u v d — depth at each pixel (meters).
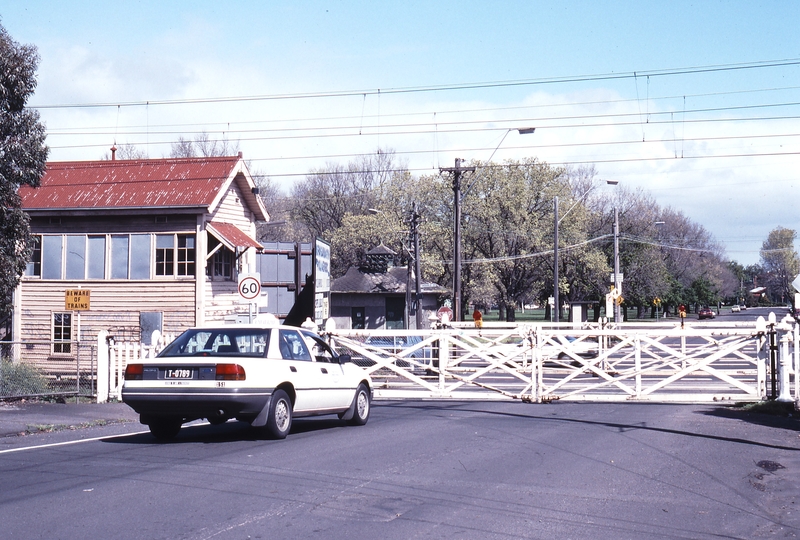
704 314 90.31
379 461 9.85
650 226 75.69
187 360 11.23
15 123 19.47
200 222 27.39
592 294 71.19
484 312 118.88
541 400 19.12
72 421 14.20
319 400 12.73
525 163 63.25
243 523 6.71
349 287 49.62
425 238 63.88
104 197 27.89
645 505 7.82
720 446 11.66
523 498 7.95
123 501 7.46
